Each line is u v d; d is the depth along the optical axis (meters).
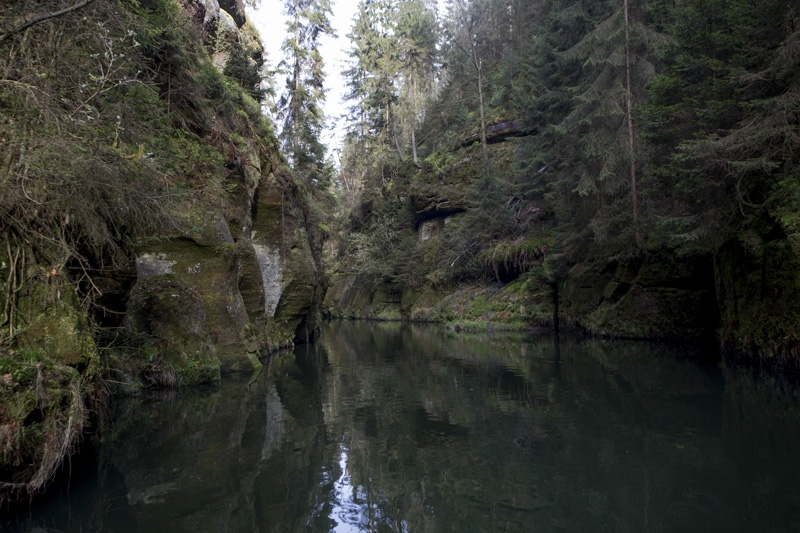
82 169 4.32
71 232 4.88
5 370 3.62
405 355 14.15
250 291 13.39
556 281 22.02
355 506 3.90
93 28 4.84
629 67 16.09
